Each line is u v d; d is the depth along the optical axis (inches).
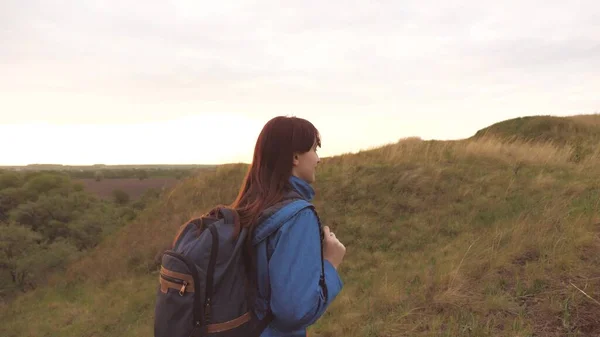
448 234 294.7
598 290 141.8
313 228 47.4
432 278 189.8
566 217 212.8
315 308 44.8
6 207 2065.7
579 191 280.4
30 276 1149.1
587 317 130.6
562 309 136.6
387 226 331.3
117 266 455.5
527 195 313.6
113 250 516.7
